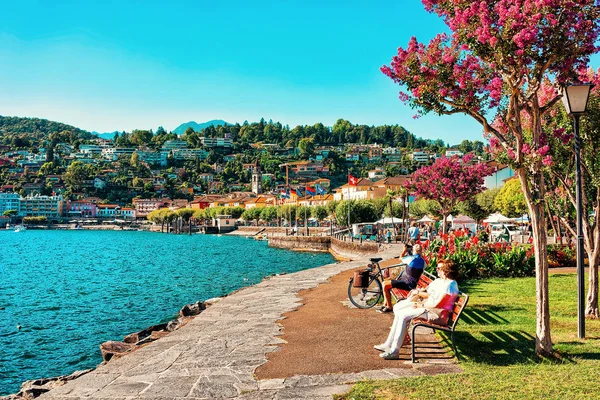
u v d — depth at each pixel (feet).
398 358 29.91
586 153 42.50
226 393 25.20
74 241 460.96
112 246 365.40
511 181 206.39
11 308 101.86
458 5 31.63
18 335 76.89
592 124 41.96
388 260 99.30
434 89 32.99
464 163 160.66
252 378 27.53
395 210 281.95
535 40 29.01
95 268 193.06
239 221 566.77
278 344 35.12
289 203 485.56
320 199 458.50
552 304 46.47
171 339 39.47
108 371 30.91
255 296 61.41
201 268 183.01
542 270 29.84
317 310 47.91
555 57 30.25
